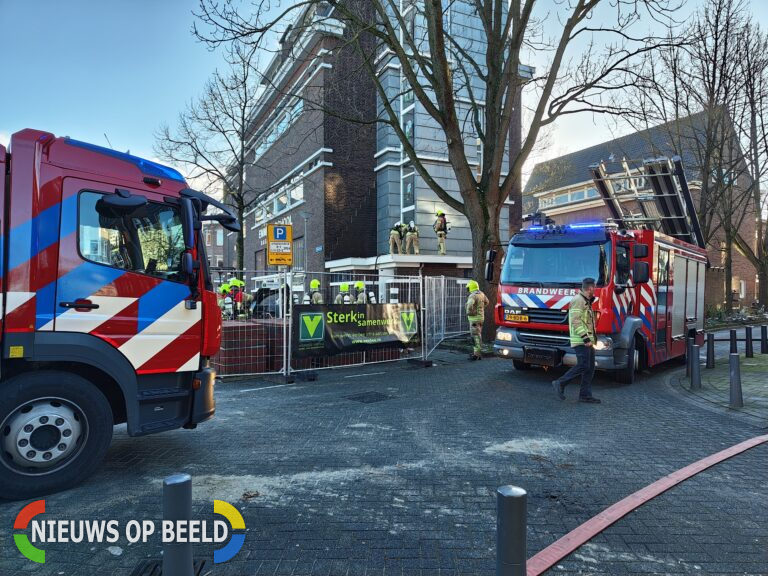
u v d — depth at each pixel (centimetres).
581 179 3525
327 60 2197
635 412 680
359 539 325
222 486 414
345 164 2273
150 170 459
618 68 1249
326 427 600
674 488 412
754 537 330
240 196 1947
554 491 407
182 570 211
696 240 1298
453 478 434
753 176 2262
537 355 880
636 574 285
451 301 1409
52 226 400
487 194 1307
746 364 1139
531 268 912
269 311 1070
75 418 402
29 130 402
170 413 463
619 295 861
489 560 300
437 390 827
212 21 1009
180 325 464
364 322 1005
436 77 1266
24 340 384
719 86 1838
